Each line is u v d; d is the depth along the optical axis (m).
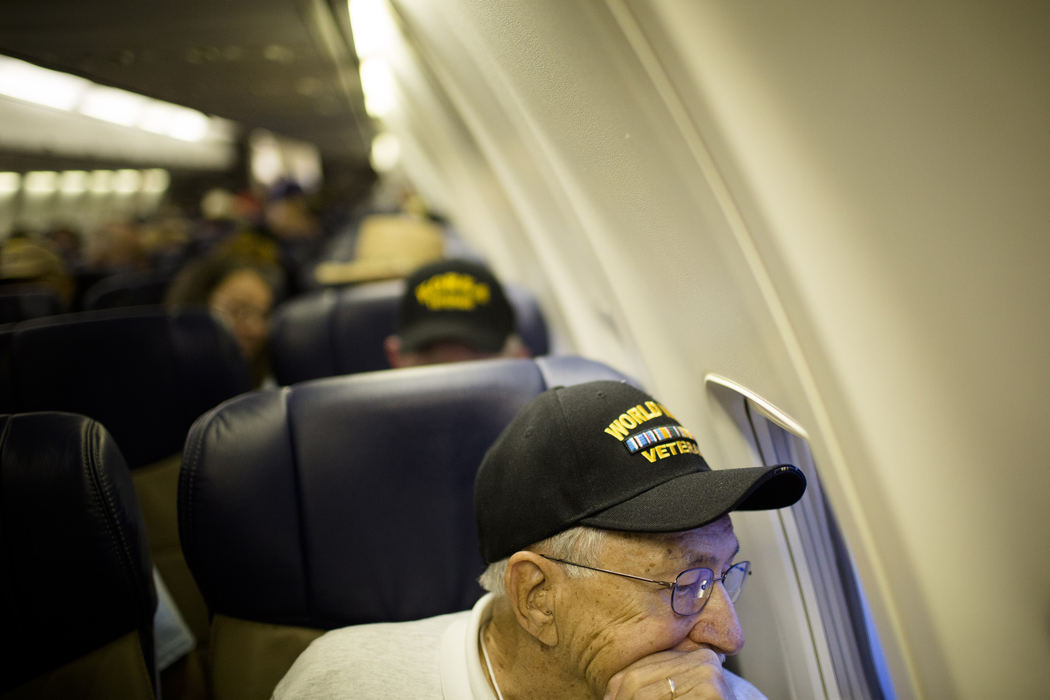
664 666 0.87
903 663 0.98
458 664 1.03
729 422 1.26
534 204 2.04
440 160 4.14
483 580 1.01
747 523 1.28
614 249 1.44
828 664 1.33
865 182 0.79
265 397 1.32
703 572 0.88
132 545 1.18
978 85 0.70
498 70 1.54
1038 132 0.69
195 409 2.04
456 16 1.57
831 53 0.75
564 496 0.89
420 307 1.85
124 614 1.18
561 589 0.90
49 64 3.89
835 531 1.28
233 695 1.22
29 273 4.03
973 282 0.77
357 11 2.50
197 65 4.27
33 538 1.13
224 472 1.23
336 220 12.83
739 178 0.86
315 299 2.77
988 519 0.85
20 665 1.14
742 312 1.00
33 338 1.91
